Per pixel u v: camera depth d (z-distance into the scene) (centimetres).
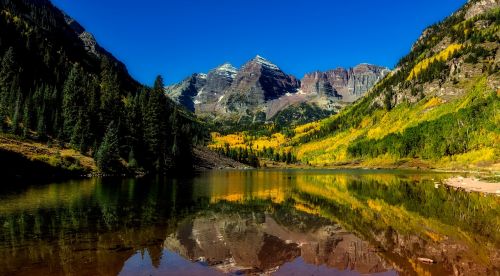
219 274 1553
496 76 17512
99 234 2308
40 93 12069
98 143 10219
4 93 12156
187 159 14012
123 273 1516
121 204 3800
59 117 11031
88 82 15225
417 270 1603
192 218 3069
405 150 18038
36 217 2895
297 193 5494
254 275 1547
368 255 1895
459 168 13475
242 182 7988
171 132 13512
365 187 6588
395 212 3491
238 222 2933
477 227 2686
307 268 1666
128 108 12325
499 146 13150
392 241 2238
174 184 6956
